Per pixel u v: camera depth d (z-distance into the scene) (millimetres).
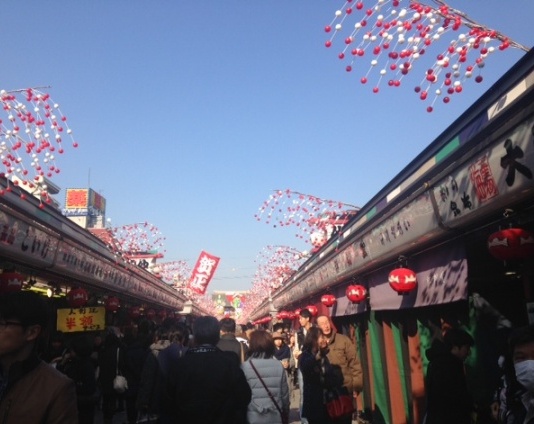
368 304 9914
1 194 7352
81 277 12320
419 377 7488
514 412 3297
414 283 6695
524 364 2936
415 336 7695
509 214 4727
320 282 14867
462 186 5211
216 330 4488
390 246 7668
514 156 4262
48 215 9617
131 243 18359
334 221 14797
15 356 2328
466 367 5977
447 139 5578
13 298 2363
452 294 5875
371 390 10102
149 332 8750
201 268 33125
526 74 4094
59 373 2381
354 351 5992
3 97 6320
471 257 6188
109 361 9109
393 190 7512
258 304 44031
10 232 7711
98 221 49719
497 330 5922
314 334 5871
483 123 4836
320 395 5719
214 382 4152
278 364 5352
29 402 2217
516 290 6066
